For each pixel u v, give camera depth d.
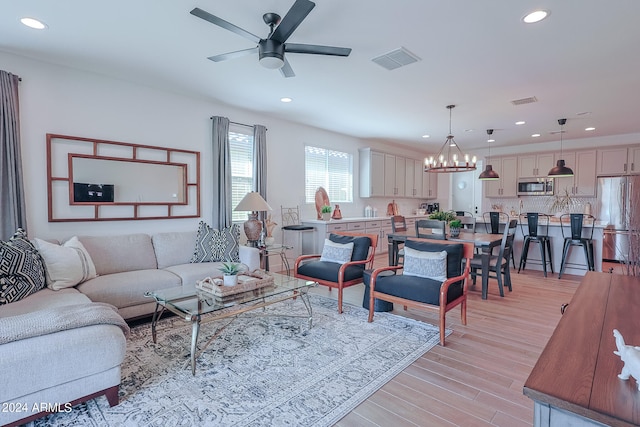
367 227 6.58
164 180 4.12
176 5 2.30
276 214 5.50
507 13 2.36
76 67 3.40
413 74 3.50
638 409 0.79
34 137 3.22
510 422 1.75
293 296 2.97
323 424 1.74
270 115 5.25
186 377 2.18
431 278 3.04
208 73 3.53
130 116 3.83
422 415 1.82
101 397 1.97
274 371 2.26
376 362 2.39
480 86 3.86
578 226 4.86
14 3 2.26
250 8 2.34
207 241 3.90
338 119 5.48
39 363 1.61
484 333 2.92
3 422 1.54
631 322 1.35
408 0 2.20
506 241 4.16
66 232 3.44
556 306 3.67
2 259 2.37
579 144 7.00
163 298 2.53
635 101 4.39
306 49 2.44
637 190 2.33
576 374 0.96
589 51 2.96
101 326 1.84
